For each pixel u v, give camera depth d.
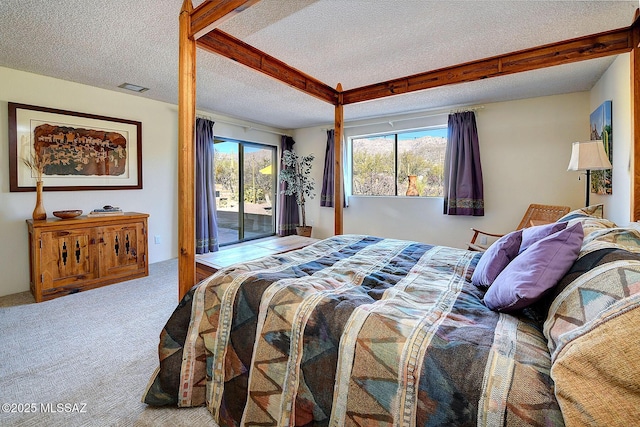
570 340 0.79
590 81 3.22
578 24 2.12
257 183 5.73
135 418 1.44
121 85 3.48
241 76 3.15
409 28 2.18
